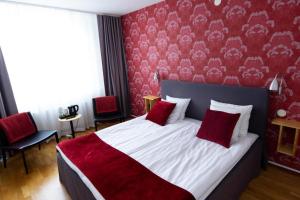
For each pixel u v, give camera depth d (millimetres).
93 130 4133
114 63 4320
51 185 2377
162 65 3641
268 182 2213
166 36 3406
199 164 1776
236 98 2555
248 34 2400
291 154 2162
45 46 3426
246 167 2004
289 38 2104
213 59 2824
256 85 2459
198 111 3039
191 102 3113
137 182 1545
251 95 2402
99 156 1979
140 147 2168
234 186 1805
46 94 3551
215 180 1576
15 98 3229
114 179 1593
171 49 3385
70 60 3754
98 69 4188
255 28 2328
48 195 2203
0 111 2969
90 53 4004
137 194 1409
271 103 2377
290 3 2031
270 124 2441
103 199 1412
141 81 4258
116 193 1439
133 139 2402
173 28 3248
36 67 3371
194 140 2285
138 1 3248
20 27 3143
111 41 4191
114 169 1733
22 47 3191
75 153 2084
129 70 4504
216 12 2639
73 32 3719
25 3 3121
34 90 3395
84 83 4016
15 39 3117
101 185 1535
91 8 3539
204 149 2049
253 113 2420
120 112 4059
